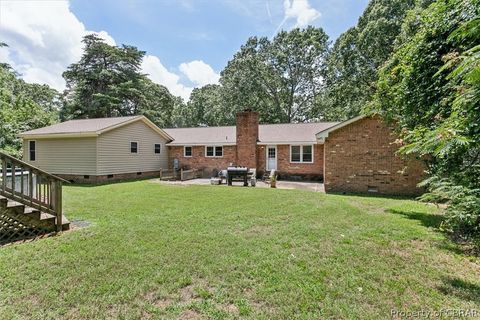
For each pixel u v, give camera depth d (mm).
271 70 31031
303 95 32125
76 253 3822
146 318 2350
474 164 4379
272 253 3840
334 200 8523
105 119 16156
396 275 3168
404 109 6430
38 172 4840
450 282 3000
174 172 16578
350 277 3100
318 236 4668
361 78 21391
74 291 2771
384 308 2488
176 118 41719
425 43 5645
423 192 9586
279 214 6402
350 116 23078
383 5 19562
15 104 17828
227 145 17328
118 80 29469
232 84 30656
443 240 4473
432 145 2979
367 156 10453
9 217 4531
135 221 5688
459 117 3027
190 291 2805
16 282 2953
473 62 2088
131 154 15727
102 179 13703
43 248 4035
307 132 16969
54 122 20469
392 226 5344
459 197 4180
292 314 2391
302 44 30188
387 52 19188
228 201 8203
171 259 3598
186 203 7844
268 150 16641
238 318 2344
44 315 2383
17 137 15422
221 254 3787
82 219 5891
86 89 28484
